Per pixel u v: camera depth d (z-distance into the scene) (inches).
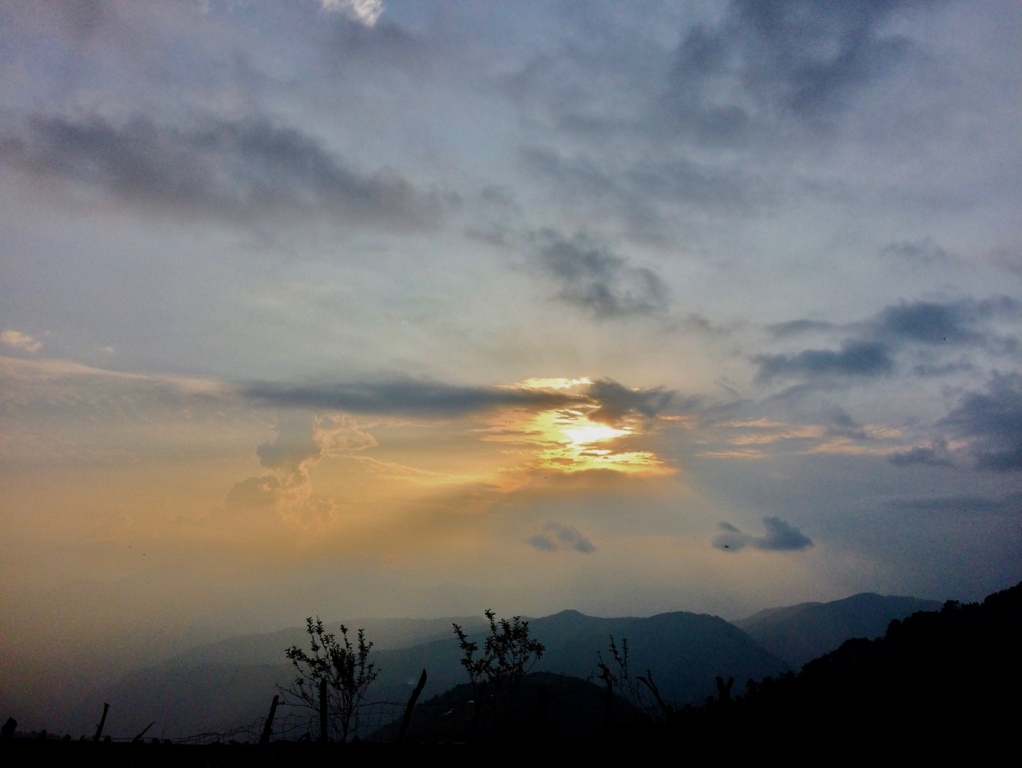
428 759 761.6
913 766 709.3
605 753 748.0
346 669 770.8
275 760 797.2
